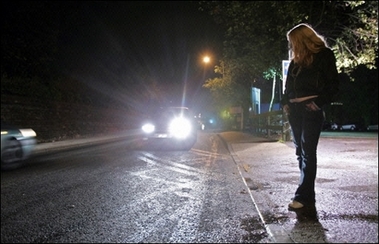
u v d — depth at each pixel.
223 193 6.54
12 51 21.95
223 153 12.95
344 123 53.00
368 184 6.18
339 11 14.09
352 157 9.21
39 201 6.16
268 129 18.05
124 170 9.26
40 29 23.95
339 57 14.21
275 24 14.27
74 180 7.99
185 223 4.86
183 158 11.61
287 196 5.71
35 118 19.53
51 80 24.02
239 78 27.94
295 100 4.42
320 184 6.24
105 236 4.43
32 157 12.51
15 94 18.58
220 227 4.64
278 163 9.20
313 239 3.75
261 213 4.83
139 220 5.03
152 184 7.45
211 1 15.25
